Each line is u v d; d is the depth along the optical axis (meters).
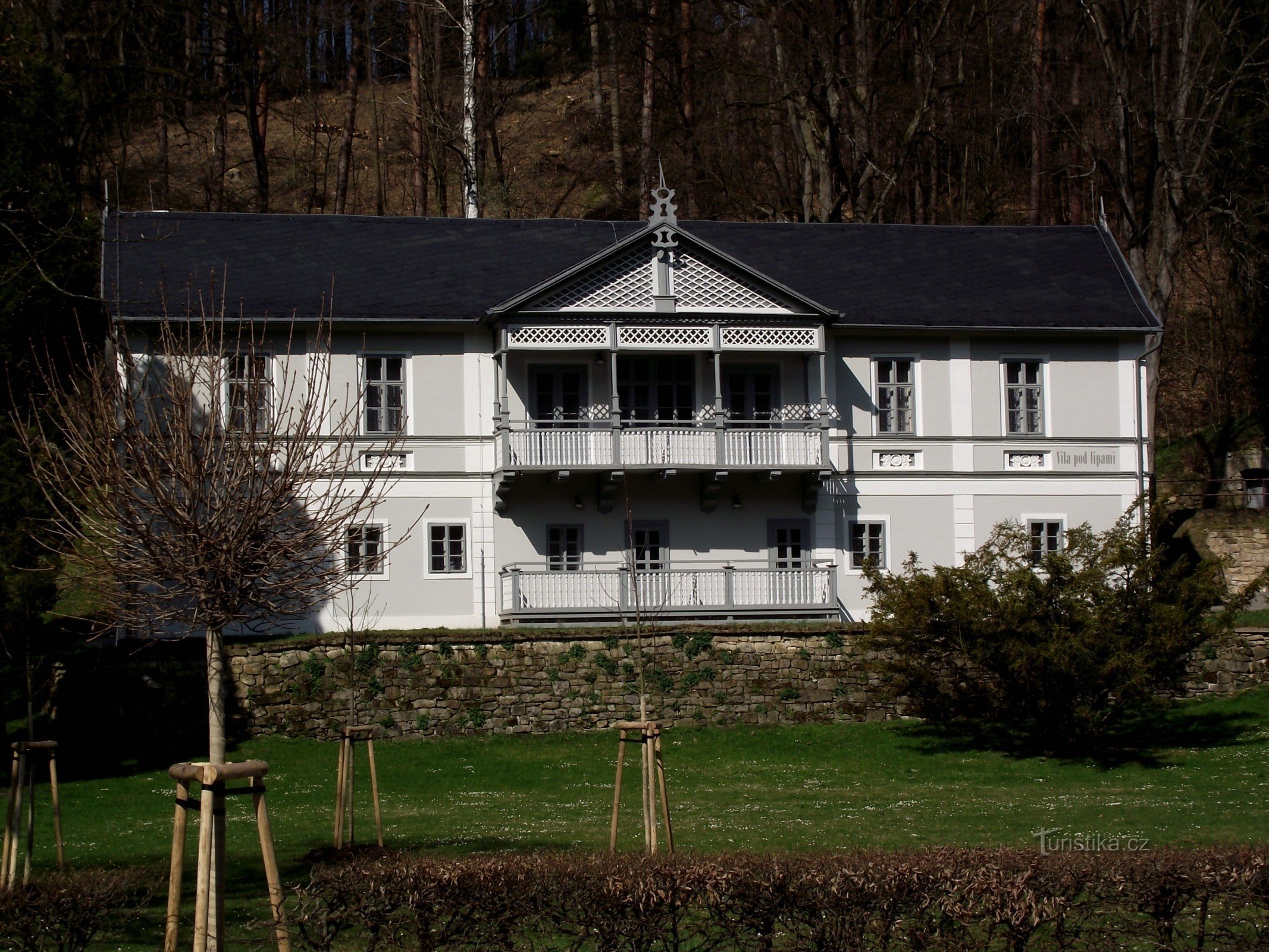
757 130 62.81
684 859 14.23
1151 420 47.69
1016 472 43.78
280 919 13.55
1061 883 13.71
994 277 45.88
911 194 65.25
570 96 80.38
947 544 43.31
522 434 40.34
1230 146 53.81
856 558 42.91
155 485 15.16
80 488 17.28
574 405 42.06
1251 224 53.12
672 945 14.05
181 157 71.88
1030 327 43.38
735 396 42.94
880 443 43.22
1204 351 56.78
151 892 15.60
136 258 41.19
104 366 20.41
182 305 38.12
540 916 13.65
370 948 13.77
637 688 36.94
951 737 35.47
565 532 41.50
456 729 36.16
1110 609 32.75
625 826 26.00
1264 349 54.50
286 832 25.83
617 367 42.41
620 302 41.00
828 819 26.50
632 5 65.00
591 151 69.94
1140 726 35.97
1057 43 61.97
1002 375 43.97
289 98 77.75
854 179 57.28
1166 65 52.31
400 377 40.97
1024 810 27.23
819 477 42.12
